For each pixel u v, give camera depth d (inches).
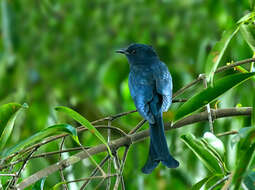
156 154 305.3
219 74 393.1
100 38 768.3
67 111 263.3
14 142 444.1
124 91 505.0
